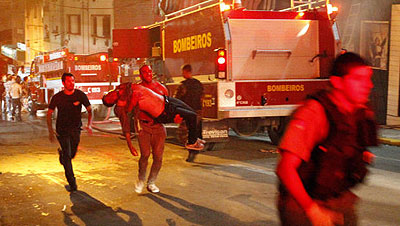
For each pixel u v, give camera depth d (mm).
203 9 9062
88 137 12742
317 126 2287
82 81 19781
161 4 13375
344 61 2322
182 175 7262
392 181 6656
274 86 9055
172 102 5969
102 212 5250
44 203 5672
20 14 57469
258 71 9039
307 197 2236
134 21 41844
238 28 8781
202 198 5812
